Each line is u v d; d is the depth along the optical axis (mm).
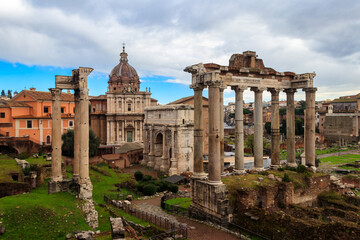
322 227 22812
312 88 38500
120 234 19500
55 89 33281
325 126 162875
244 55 37500
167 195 47375
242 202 29281
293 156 40844
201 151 32938
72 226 23609
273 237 24781
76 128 34875
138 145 101188
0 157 56250
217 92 30016
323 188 36500
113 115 102312
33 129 78625
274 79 39188
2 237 19953
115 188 52969
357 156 109625
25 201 25875
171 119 80250
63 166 51156
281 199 30844
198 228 28328
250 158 91000
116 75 110625
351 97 181625
